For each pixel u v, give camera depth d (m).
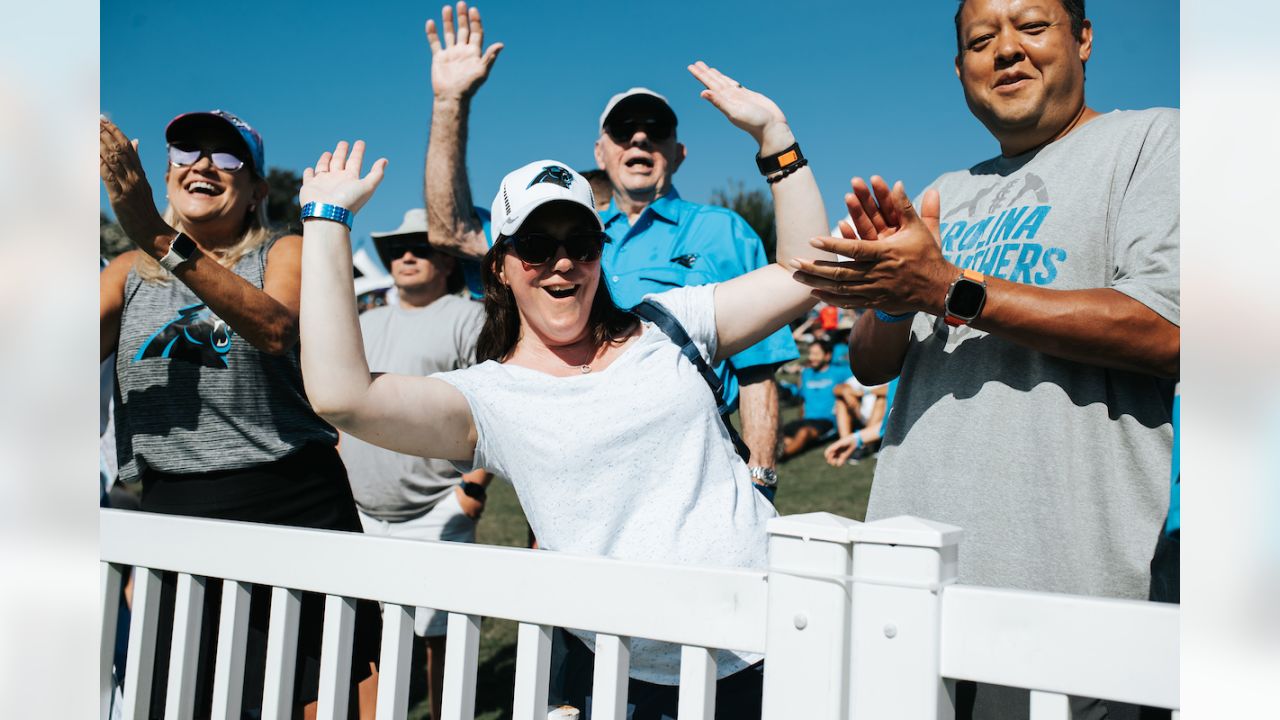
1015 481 1.62
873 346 1.90
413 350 3.43
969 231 1.81
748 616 1.19
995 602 1.06
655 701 1.65
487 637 4.32
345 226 1.66
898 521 1.12
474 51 3.17
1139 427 1.57
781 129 1.88
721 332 1.87
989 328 1.53
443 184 3.22
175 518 1.74
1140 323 1.46
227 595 1.66
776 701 1.15
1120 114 1.68
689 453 1.67
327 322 1.60
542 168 1.80
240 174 2.32
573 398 1.69
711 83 1.95
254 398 2.25
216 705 1.65
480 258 3.30
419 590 1.44
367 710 2.27
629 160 2.90
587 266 1.75
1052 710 1.04
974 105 1.77
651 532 1.60
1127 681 1.00
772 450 2.72
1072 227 1.64
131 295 2.36
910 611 1.08
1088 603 1.03
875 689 1.10
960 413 1.71
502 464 1.73
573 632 1.70
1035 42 1.67
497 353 1.90
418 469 3.29
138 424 2.29
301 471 2.31
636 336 1.84
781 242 1.89
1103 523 1.55
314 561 1.54
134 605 1.80
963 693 1.64
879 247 1.49
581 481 1.63
